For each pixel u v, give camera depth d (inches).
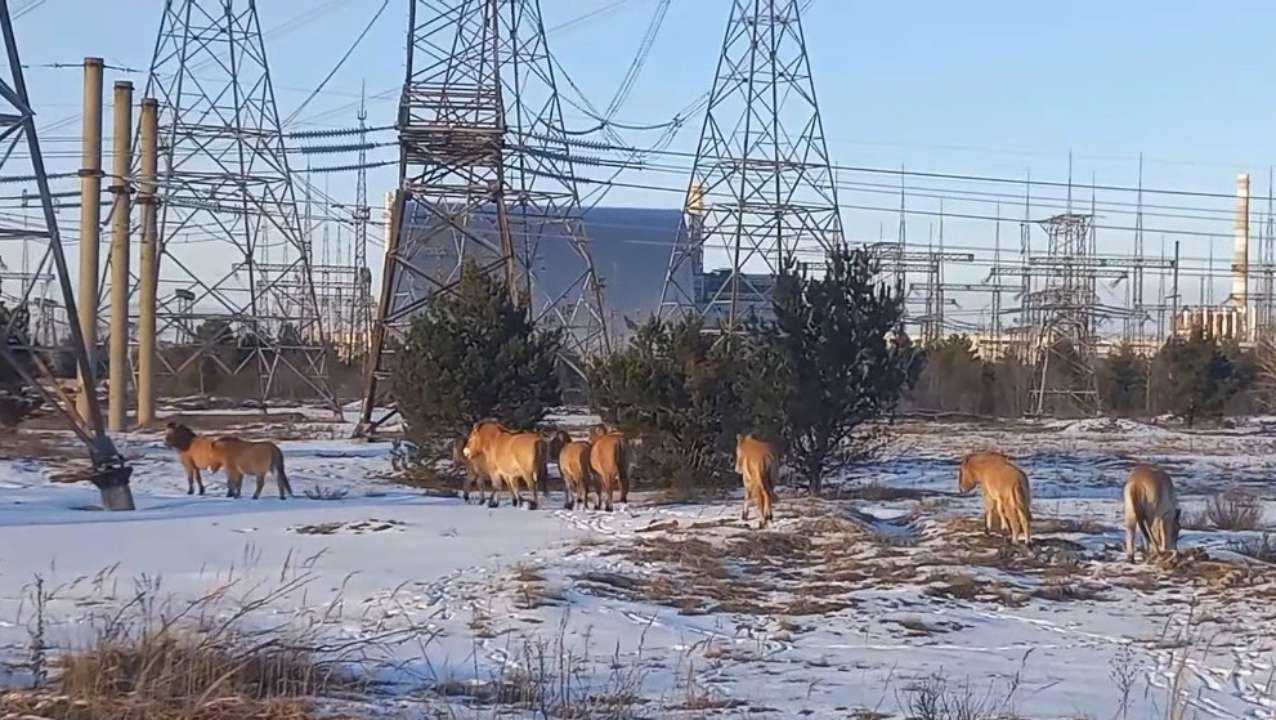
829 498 1141.1
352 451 1669.5
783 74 2384.4
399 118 1808.6
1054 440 2249.0
